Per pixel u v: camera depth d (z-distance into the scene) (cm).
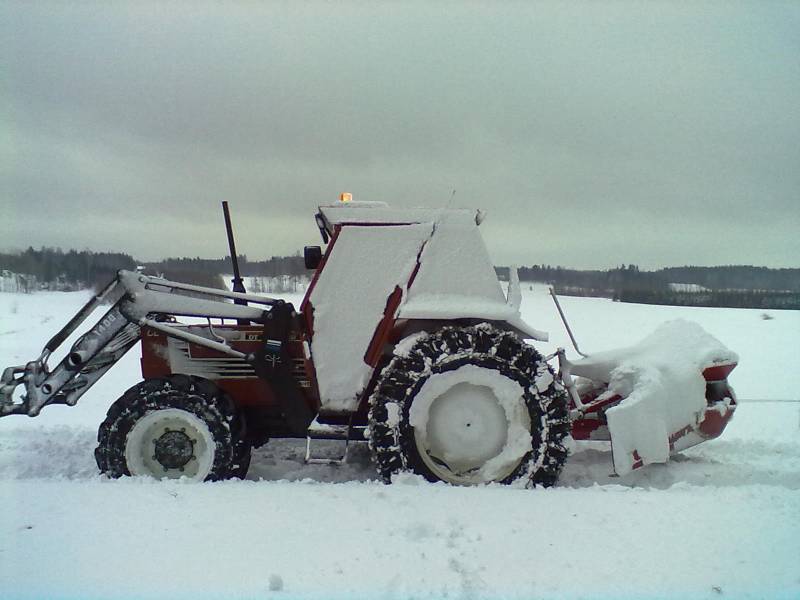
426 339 338
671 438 370
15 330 1403
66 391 379
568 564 232
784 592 212
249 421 394
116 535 253
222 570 225
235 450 354
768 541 250
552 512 280
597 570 227
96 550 240
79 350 360
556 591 213
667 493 308
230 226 422
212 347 371
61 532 256
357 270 365
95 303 366
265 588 213
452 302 356
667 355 393
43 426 555
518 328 358
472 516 274
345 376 363
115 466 349
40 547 243
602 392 440
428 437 344
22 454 448
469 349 337
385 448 333
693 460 417
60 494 300
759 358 1133
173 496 297
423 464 334
